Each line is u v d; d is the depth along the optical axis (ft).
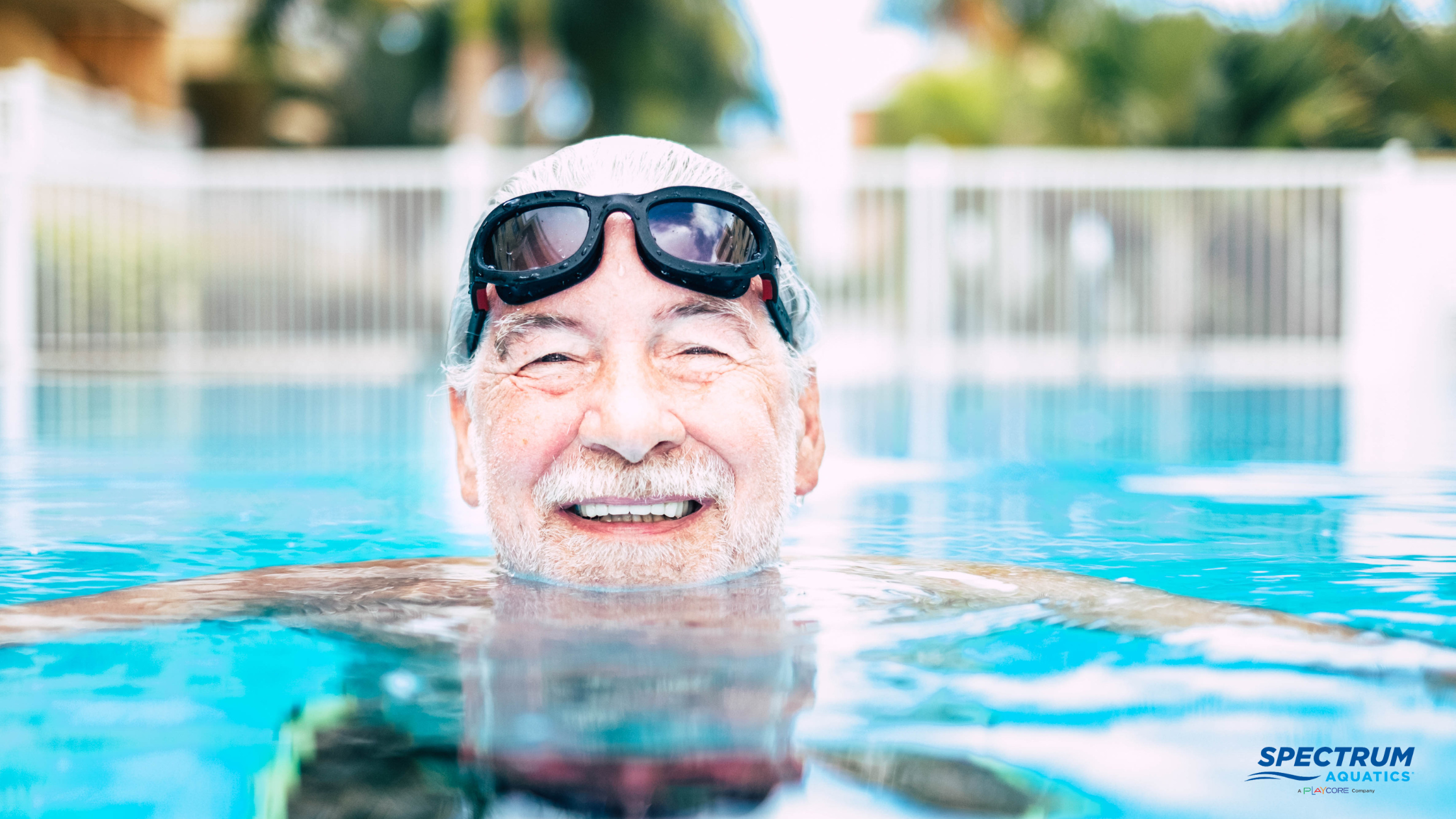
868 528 7.79
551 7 65.67
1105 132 55.11
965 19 68.74
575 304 4.55
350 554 6.58
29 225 31.96
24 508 9.02
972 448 14.49
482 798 2.52
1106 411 20.84
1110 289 36.32
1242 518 8.30
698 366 4.67
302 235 36.81
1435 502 9.24
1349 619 4.32
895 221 36.81
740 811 2.44
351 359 35.94
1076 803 2.51
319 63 69.67
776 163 36.06
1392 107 52.90
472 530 7.75
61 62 56.65
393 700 3.18
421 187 36.47
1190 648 3.74
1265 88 52.21
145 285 36.01
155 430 16.80
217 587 4.91
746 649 3.76
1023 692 3.25
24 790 2.62
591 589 4.75
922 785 2.56
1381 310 33.96
